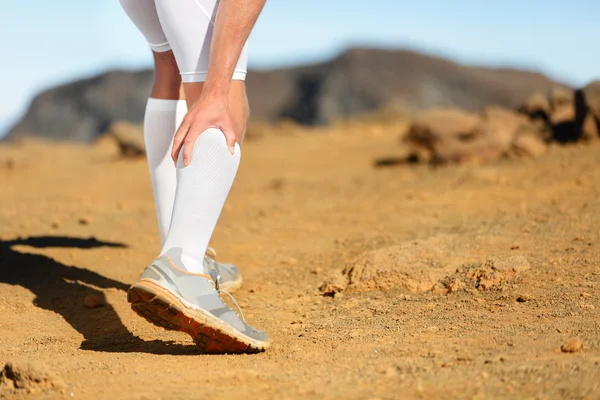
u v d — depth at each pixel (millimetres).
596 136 8820
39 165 11570
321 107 61562
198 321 2719
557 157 8000
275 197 7793
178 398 2244
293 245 5109
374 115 19219
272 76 67938
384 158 10492
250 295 3951
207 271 3766
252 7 2844
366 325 3246
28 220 6164
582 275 3680
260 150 12836
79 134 56469
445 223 5273
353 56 65875
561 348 2609
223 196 2855
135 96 57938
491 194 6422
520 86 68000
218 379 2430
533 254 4086
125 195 8625
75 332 3342
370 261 3969
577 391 2127
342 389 2271
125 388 2361
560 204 5582
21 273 4219
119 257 4695
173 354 2885
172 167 3600
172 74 3521
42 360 2812
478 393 2170
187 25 2965
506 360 2506
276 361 2713
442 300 3572
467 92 65438
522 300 3410
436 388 2236
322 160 11125
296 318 3482
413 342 2883
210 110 2822
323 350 2850
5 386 2357
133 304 2705
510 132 9719
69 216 6512
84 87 58906
